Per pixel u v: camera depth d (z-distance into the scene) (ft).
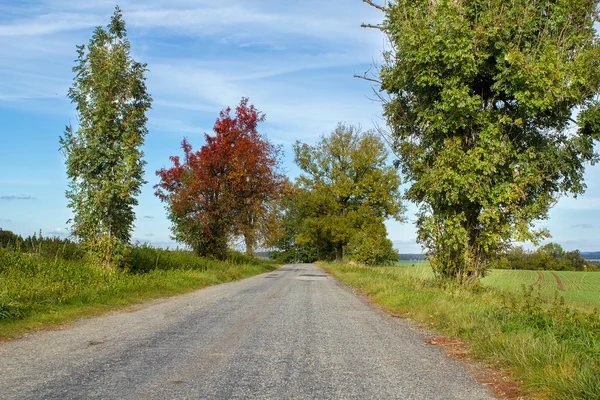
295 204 181.88
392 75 52.54
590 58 44.29
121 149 56.39
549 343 19.57
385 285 52.06
